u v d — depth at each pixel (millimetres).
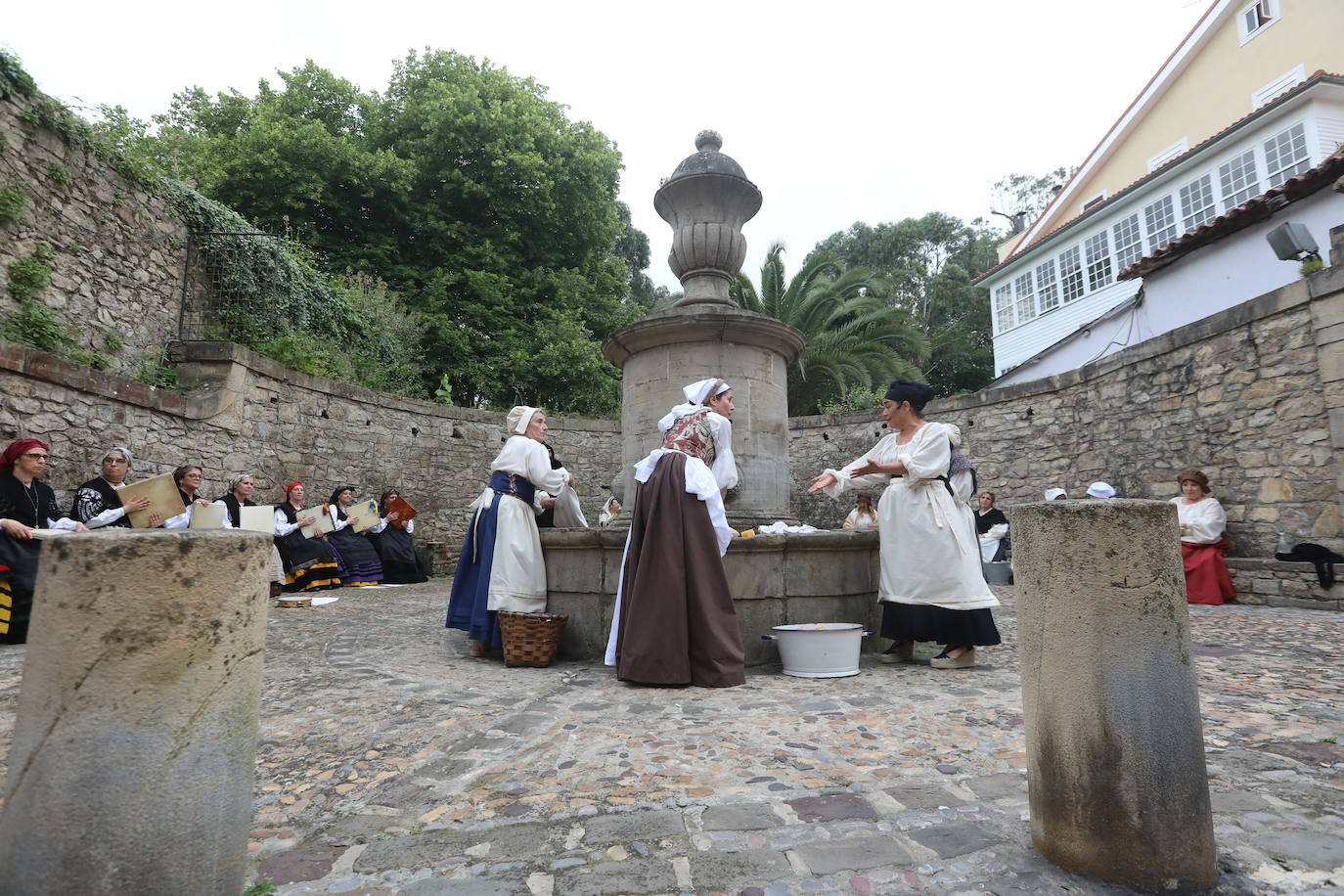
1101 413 9953
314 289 11711
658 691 3596
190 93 16344
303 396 10492
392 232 16750
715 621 3770
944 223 30703
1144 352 9102
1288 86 14148
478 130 17156
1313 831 1855
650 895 1595
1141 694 1617
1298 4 14047
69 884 1161
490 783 2297
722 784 2240
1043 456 11062
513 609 4449
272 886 1649
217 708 1305
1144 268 12133
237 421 9195
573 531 4609
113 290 8656
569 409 16781
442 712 3164
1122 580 1652
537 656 4219
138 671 1230
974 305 27562
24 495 5195
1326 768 2309
